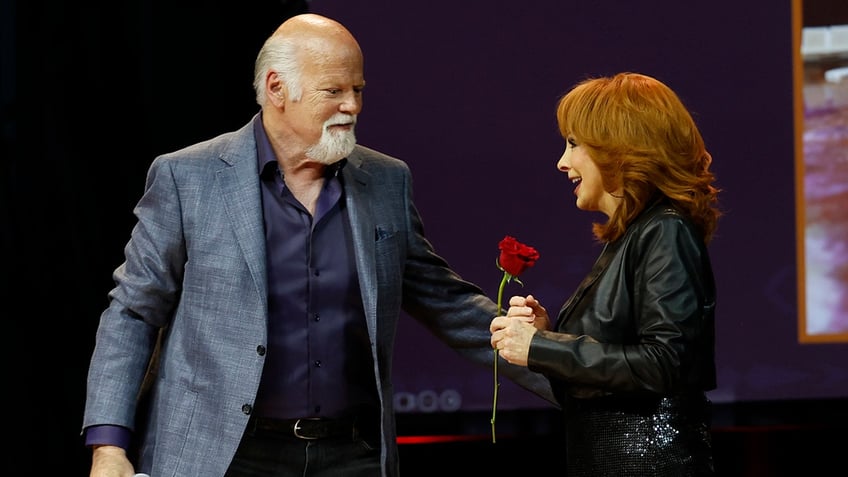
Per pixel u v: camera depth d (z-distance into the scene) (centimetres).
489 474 1439
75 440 1424
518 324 825
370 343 959
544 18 1380
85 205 1405
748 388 1408
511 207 1391
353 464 962
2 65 1387
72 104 1395
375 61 1380
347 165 976
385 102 1384
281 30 937
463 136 1387
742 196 1400
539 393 1002
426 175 1388
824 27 1394
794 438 1437
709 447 831
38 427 1417
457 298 1034
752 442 1439
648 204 820
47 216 1405
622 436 805
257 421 944
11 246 1402
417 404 1399
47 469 1420
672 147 809
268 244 947
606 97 820
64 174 1401
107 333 945
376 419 981
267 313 928
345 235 960
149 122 1396
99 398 926
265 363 938
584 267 1389
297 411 944
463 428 1401
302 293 945
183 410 926
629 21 1384
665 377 767
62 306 1414
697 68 1391
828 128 1398
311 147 925
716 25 1389
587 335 818
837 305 1406
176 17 1389
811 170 1400
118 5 1390
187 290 939
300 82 911
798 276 1403
